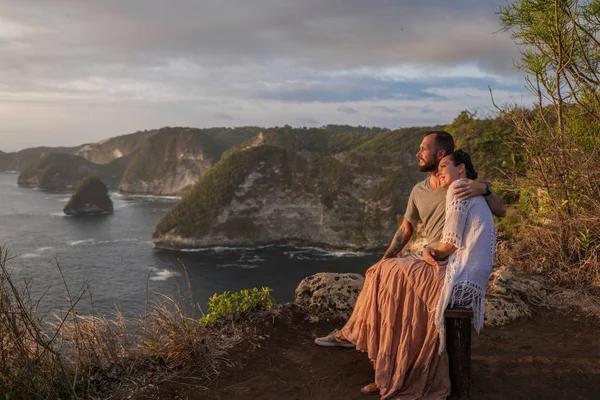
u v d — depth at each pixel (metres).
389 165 112.75
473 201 2.62
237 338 3.56
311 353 3.39
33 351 2.75
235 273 78.88
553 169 4.77
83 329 3.08
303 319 3.97
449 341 2.68
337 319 3.94
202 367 3.11
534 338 3.67
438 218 2.79
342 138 186.25
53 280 60.31
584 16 4.53
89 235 117.56
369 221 107.88
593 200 4.52
